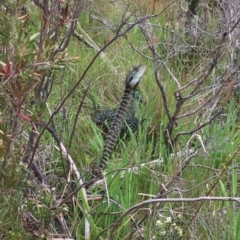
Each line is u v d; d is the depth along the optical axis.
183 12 9.53
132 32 9.52
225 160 6.28
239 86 7.88
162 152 6.57
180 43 9.10
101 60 8.65
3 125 3.46
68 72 7.94
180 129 7.02
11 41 3.32
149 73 8.29
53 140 6.43
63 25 4.07
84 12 8.50
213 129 6.77
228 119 7.06
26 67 3.18
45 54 3.46
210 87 7.15
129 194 5.53
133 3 9.09
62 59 3.47
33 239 4.32
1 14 3.31
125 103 6.43
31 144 5.01
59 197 5.51
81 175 5.81
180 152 6.17
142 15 7.82
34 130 4.99
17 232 3.77
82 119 7.18
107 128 7.37
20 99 3.32
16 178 3.62
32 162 4.98
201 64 8.45
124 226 5.30
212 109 6.89
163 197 5.41
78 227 5.26
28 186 4.19
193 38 8.94
